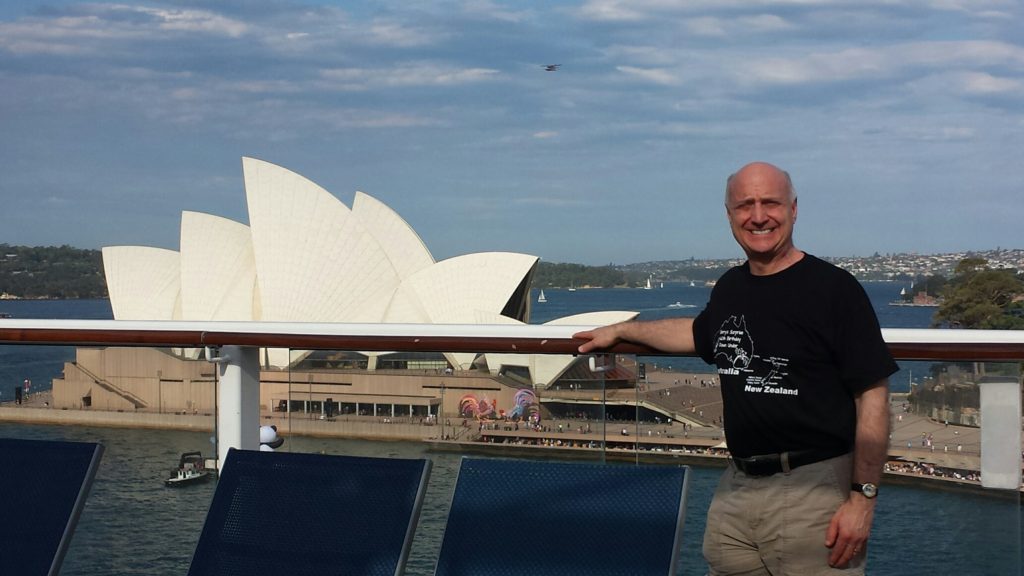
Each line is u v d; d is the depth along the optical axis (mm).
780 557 2203
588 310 152875
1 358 3203
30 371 3170
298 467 2395
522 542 2182
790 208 2191
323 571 2234
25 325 3156
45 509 2461
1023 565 2396
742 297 2223
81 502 2457
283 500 2357
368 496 2299
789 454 2166
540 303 180125
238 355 3051
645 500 2123
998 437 2422
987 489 2430
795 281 2148
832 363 2113
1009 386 2420
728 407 2242
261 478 2408
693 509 2520
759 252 2186
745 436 2211
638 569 2057
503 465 2279
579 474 2201
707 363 2549
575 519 2160
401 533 2223
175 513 3014
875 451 2076
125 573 3002
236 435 3045
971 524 2434
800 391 2121
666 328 2492
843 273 2117
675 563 2039
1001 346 2402
